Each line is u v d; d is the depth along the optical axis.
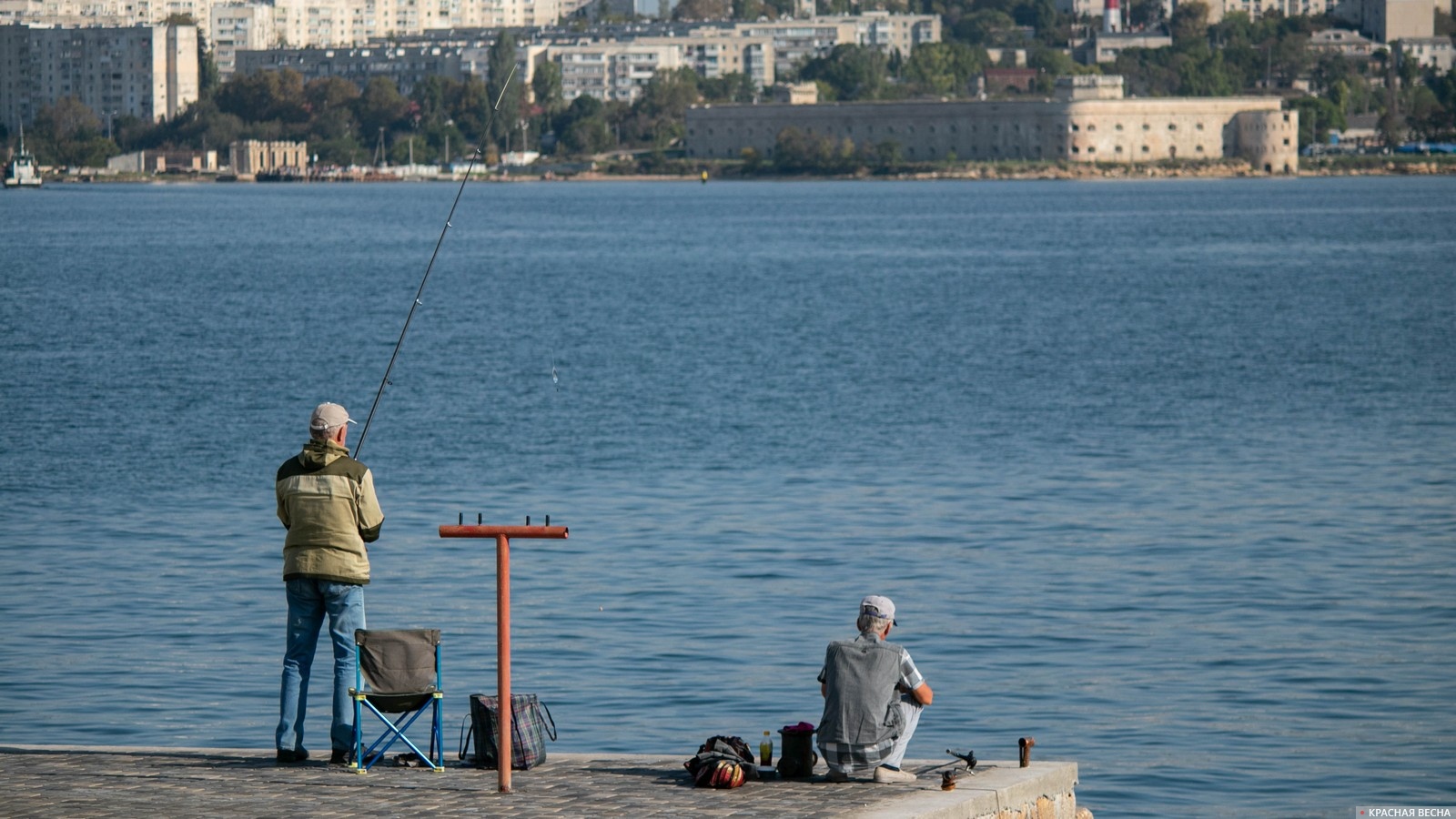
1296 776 65.00
